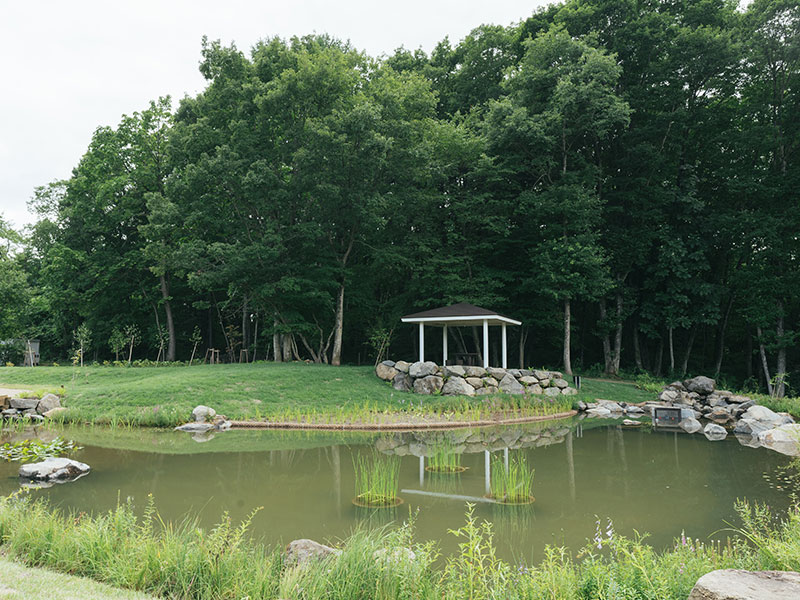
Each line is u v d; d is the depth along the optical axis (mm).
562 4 34812
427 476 10430
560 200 29000
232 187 26266
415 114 28719
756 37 28953
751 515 8086
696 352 39250
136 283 38906
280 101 25688
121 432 15594
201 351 44312
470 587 4223
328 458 12141
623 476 10625
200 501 8594
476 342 31703
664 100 30719
